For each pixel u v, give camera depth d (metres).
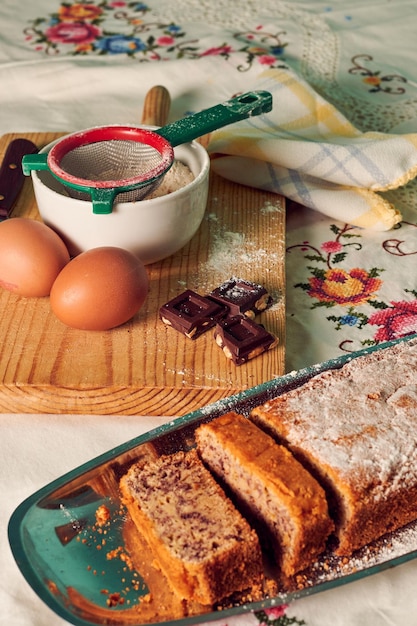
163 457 0.68
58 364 0.74
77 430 0.73
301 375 0.72
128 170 0.84
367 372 0.70
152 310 0.79
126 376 0.73
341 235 0.88
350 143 0.91
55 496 0.67
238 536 0.63
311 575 0.64
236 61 1.07
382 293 0.83
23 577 0.64
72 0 1.21
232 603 0.63
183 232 0.81
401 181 0.87
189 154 0.85
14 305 0.79
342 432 0.66
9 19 1.18
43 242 0.77
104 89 1.05
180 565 0.62
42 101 1.04
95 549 0.65
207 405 0.71
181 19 1.18
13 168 0.90
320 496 0.63
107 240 0.79
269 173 0.90
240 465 0.65
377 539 0.66
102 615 0.62
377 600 0.64
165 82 1.06
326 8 1.21
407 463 0.65
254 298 0.78
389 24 1.17
